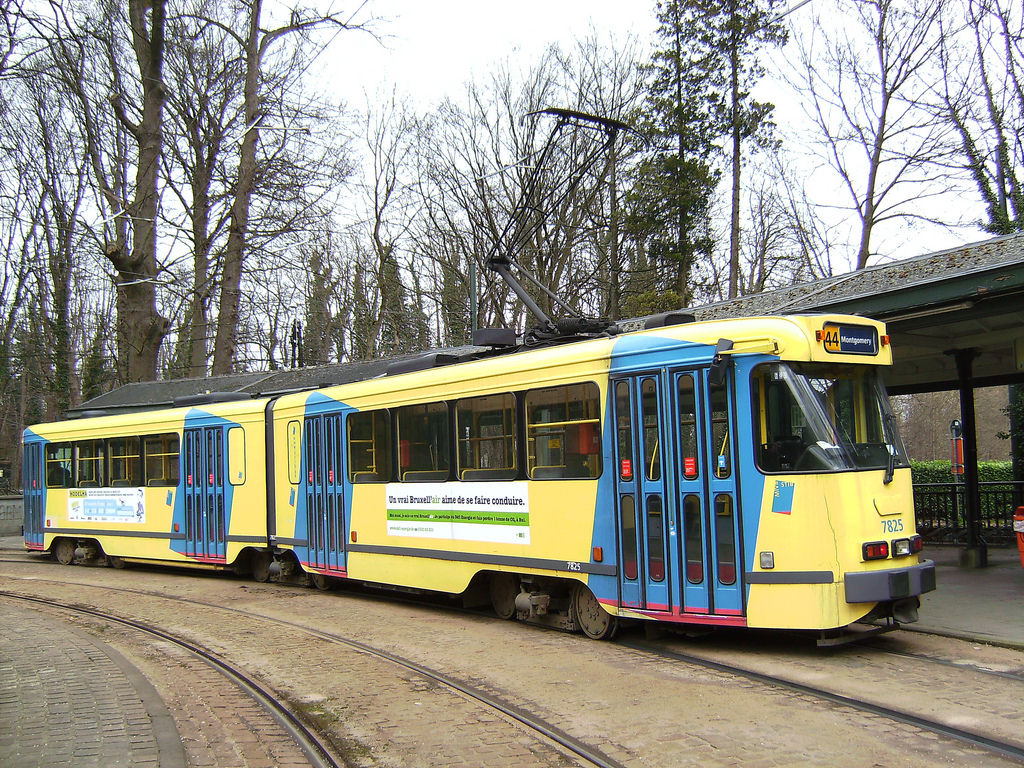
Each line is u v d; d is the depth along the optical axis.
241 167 25.97
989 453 42.69
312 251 31.23
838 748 5.46
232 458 15.15
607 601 8.90
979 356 14.43
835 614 7.60
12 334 37.50
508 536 10.09
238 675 8.19
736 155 31.64
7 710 6.80
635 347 8.80
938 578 12.13
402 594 13.23
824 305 10.59
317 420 13.40
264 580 15.11
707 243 31.66
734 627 8.27
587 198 33.00
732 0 30.58
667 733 5.91
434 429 11.24
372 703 7.04
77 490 18.62
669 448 8.44
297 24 26.05
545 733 6.04
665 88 31.27
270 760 5.70
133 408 24.19
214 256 26.16
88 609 12.71
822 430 7.87
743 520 7.93
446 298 37.94
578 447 9.30
